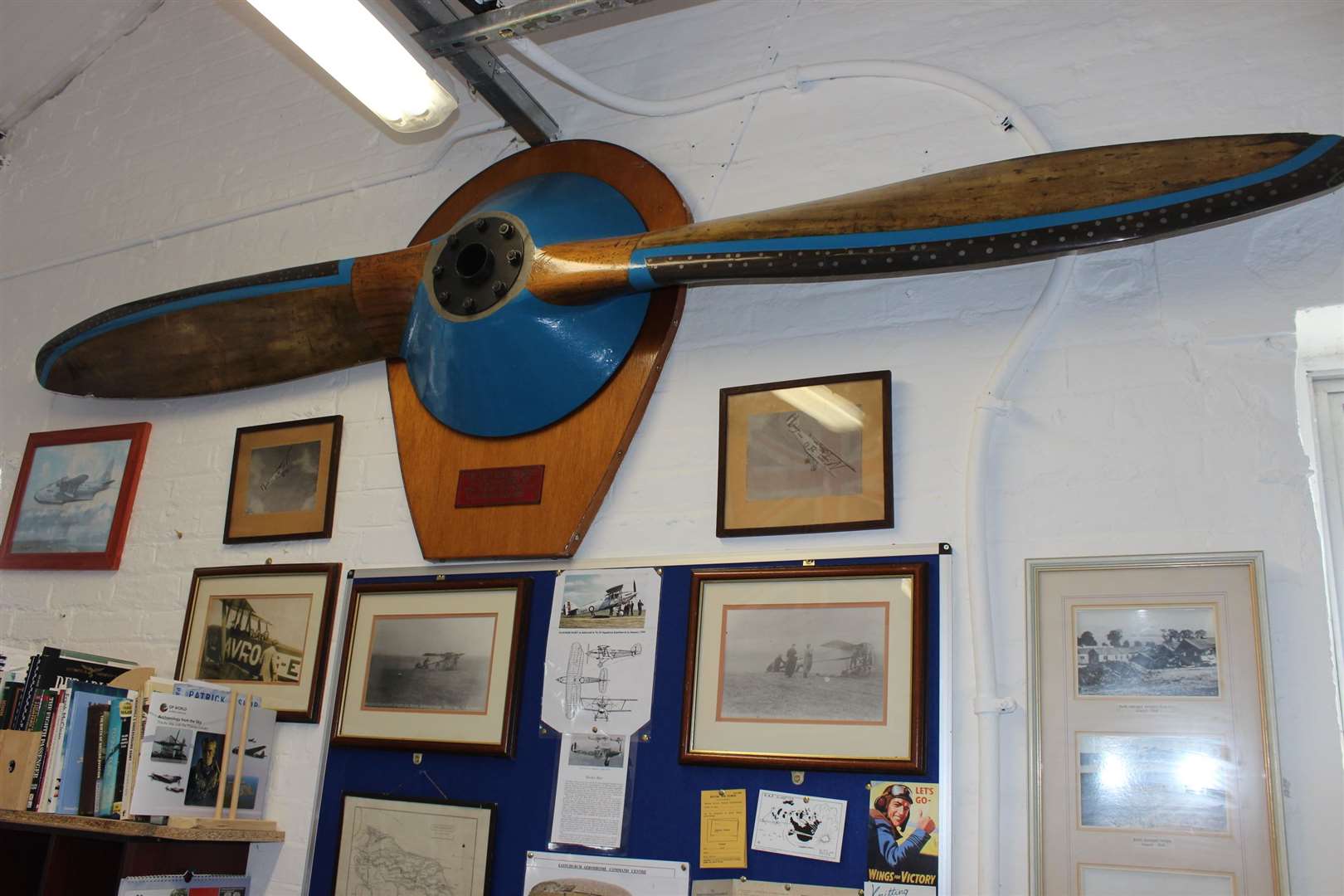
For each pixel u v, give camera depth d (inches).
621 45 111.7
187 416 119.2
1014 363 83.5
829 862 78.0
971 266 80.2
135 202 135.3
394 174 118.6
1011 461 82.6
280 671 102.4
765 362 93.3
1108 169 77.0
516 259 97.2
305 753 98.9
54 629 116.8
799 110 100.7
